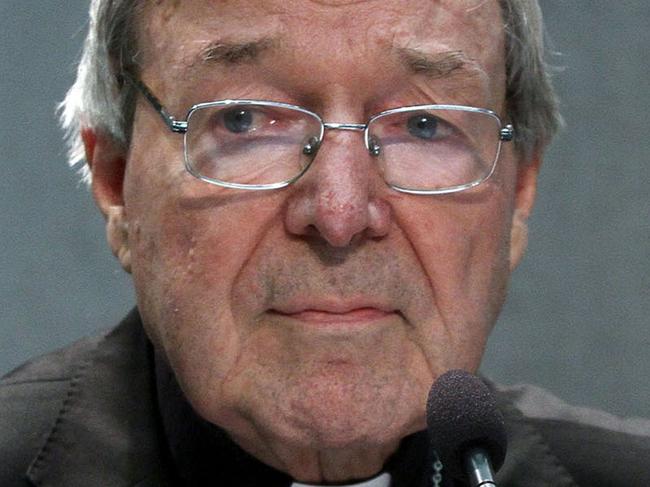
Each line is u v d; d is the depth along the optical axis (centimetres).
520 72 588
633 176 1049
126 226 589
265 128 536
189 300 544
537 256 1048
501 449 494
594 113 1054
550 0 1058
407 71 538
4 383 650
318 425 531
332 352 531
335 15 529
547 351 1041
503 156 566
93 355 646
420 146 545
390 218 536
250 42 530
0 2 1020
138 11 562
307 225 526
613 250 1046
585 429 683
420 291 541
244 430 557
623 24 1055
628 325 1039
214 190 536
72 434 615
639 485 663
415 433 597
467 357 555
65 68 1015
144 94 559
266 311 536
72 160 643
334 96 530
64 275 1016
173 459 609
